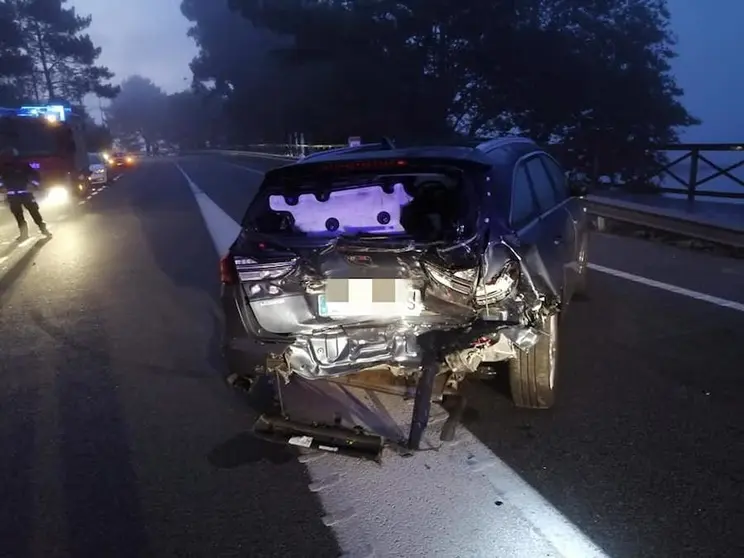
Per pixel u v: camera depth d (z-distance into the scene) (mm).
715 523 2898
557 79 25297
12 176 12109
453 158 3699
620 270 7496
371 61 30312
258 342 3777
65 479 3584
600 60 25766
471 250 3412
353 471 3514
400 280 3490
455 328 3533
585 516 2998
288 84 40219
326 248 3561
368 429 3912
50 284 8383
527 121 27125
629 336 5258
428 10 27531
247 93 50656
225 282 3910
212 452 3809
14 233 13484
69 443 3992
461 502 3170
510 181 3945
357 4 31047
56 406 4531
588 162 24125
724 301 6039
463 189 3590
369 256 3498
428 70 29797
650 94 25156
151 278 8430
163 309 6891
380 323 3574
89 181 23969
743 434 3654
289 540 2969
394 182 3785
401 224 3734
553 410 4066
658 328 5414
